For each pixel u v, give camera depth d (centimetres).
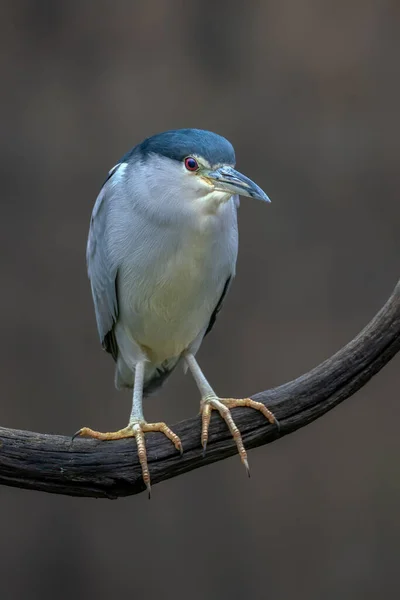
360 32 1254
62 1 1239
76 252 1217
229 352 1222
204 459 648
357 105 1252
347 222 1243
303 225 1239
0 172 1211
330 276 1238
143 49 1249
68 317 1215
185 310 735
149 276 718
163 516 1208
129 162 734
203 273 716
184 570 1198
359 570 1193
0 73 1229
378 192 1244
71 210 1223
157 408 1202
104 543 1205
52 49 1239
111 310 757
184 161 686
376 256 1240
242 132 1246
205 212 690
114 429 1206
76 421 1206
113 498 639
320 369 654
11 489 1202
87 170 1227
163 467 639
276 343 1226
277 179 1244
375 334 646
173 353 774
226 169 685
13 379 1201
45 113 1230
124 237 719
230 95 1252
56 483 622
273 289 1231
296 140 1247
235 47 1250
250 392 1216
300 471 1226
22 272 1209
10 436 616
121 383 821
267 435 654
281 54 1255
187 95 1247
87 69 1243
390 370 1245
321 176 1244
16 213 1212
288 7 1254
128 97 1241
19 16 1234
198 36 1252
